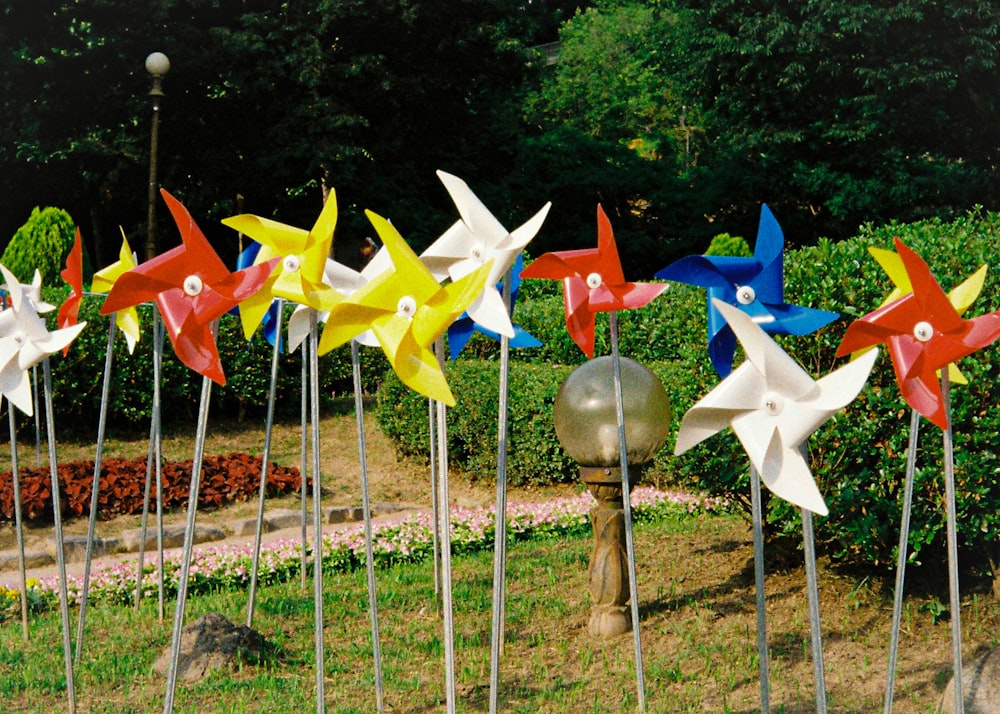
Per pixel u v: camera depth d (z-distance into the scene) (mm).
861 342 3758
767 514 6367
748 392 3594
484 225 4656
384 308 4043
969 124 19281
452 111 23406
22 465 11609
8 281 5172
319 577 4785
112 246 23500
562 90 33531
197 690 5406
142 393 13016
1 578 8406
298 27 20641
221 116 21141
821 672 3768
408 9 20750
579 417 5750
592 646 5812
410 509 10789
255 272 4422
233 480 10789
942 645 5430
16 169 20328
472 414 11227
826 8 17969
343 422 13844
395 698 5277
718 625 5918
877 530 5684
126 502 10102
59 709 5289
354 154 20578
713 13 20172
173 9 19938
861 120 19641
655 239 28469
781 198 23484
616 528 5910
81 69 19281
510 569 7621
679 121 32062
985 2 17125
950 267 5770
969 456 5457
